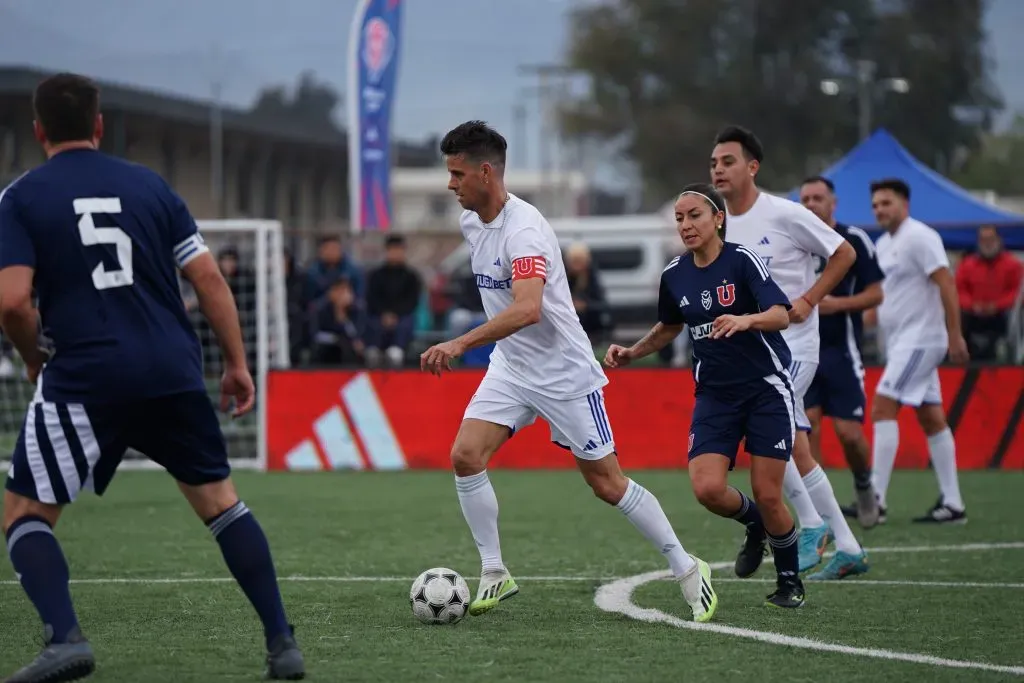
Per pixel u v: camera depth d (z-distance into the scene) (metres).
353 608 21.86
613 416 46.44
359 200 59.84
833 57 172.12
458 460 21.17
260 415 47.31
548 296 20.58
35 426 15.61
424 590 20.36
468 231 21.16
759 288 20.61
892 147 62.44
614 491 20.86
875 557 27.84
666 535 20.70
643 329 90.81
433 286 91.06
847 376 30.59
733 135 25.44
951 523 33.38
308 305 57.22
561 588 23.80
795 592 21.80
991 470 45.16
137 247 15.77
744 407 21.19
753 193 25.70
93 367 15.49
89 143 16.23
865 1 170.88
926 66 166.75
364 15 59.22
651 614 21.19
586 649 18.47
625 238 94.88
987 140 175.38
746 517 22.12
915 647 18.73
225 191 150.62
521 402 21.20
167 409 15.89
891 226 33.84
